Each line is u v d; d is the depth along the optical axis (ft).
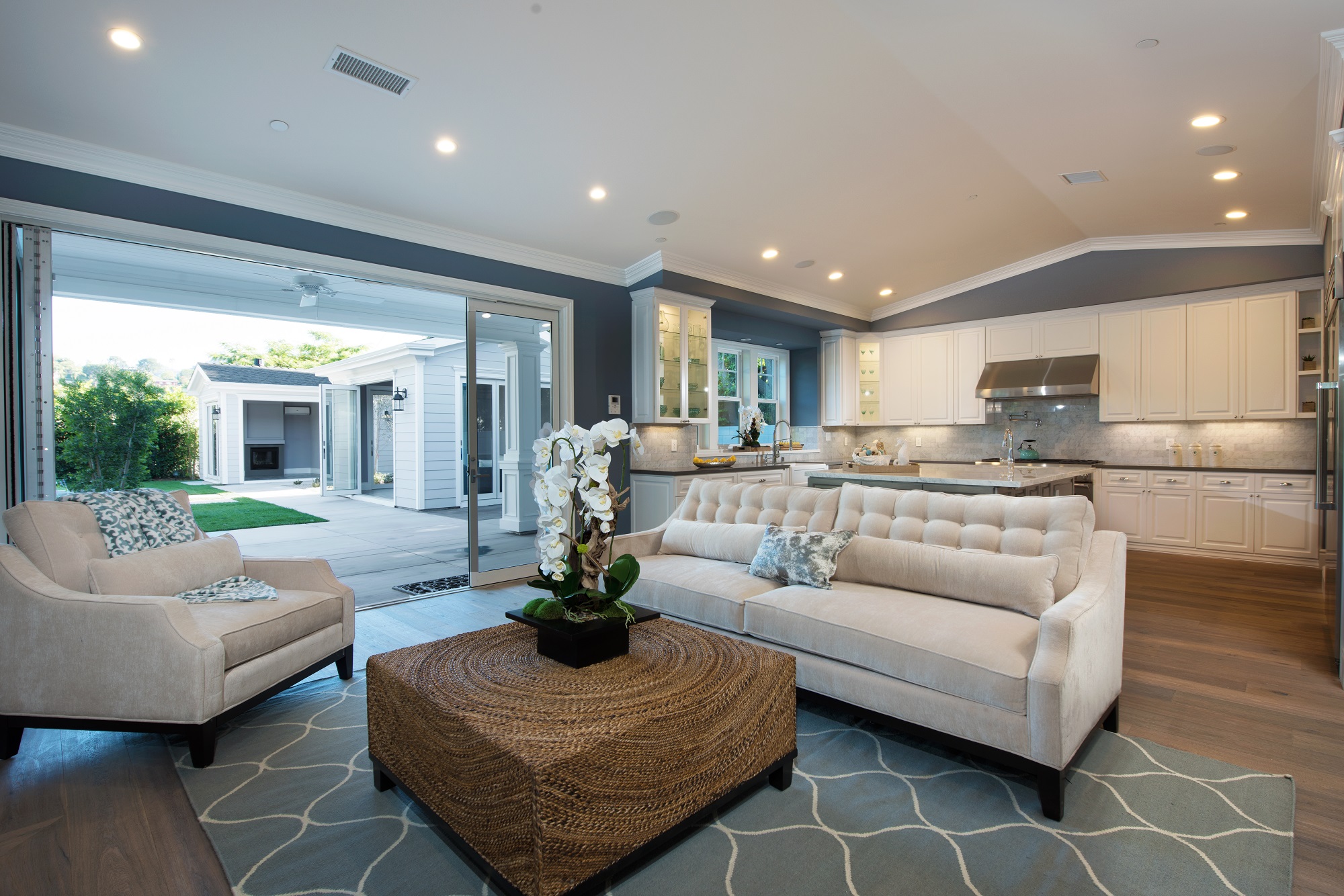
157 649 6.91
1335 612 9.98
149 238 10.81
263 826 5.91
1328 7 7.70
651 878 5.17
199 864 5.35
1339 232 10.27
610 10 8.47
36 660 7.07
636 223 15.29
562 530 6.51
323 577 9.51
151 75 8.77
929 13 8.63
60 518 7.97
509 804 4.65
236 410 46.26
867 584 9.04
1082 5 8.14
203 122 9.91
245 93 9.33
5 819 6.02
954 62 9.72
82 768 6.97
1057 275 20.45
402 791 6.25
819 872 5.23
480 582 15.29
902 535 9.26
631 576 6.72
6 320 9.57
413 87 9.58
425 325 23.93
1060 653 6.03
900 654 6.91
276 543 21.67
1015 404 22.90
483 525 15.51
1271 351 17.51
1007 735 6.13
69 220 10.07
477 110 10.31
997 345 22.39
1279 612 12.69
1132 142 11.93
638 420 18.43
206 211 11.43
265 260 12.12
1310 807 6.10
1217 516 18.04
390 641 11.14
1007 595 7.61
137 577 7.97
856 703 7.36
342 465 38.93
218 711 7.10
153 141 10.25
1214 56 9.01
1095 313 20.26
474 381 15.25
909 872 5.22
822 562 8.93
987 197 15.26
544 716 5.21
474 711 5.31
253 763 7.10
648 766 5.11
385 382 38.96
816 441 25.80
